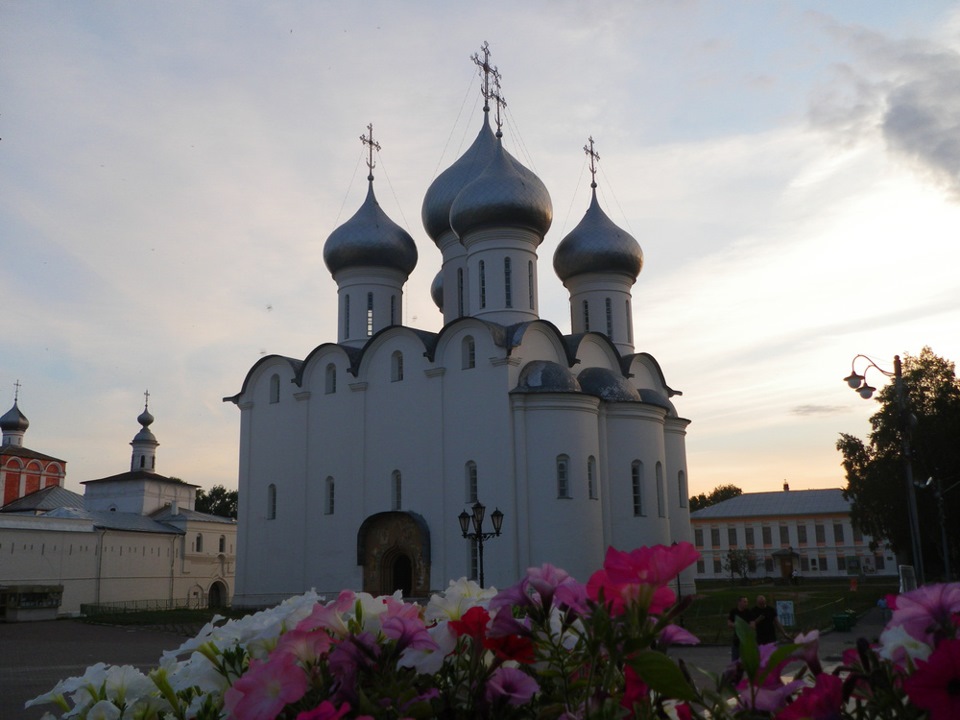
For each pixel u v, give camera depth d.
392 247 47.41
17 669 25.17
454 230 43.44
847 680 2.87
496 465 37.41
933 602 2.95
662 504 40.56
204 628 3.84
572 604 3.14
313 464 43.78
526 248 42.53
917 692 2.54
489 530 36.94
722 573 86.31
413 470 40.12
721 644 27.69
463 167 47.34
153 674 3.71
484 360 38.75
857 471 55.38
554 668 3.45
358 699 3.16
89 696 3.69
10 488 76.00
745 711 2.97
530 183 42.78
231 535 71.00
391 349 42.25
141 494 73.12
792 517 85.19
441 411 39.66
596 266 46.91
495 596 3.48
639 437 40.38
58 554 56.66
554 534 36.31
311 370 45.06
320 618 3.43
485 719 3.30
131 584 61.38
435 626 3.72
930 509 49.66
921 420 51.06
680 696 2.86
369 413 42.31
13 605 49.44
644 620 2.96
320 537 42.56
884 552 81.69
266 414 46.31
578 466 37.25
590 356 43.50
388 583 40.03
